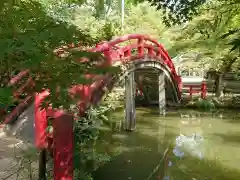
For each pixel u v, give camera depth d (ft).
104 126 33.04
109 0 43.60
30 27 6.59
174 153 28.63
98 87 18.95
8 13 6.36
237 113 49.34
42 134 12.09
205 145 31.76
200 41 36.17
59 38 6.70
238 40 7.25
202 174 23.03
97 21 32.48
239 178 22.48
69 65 6.91
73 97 7.28
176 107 53.21
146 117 46.32
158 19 55.98
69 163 10.39
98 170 21.67
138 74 49.60
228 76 59.57
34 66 6.24
